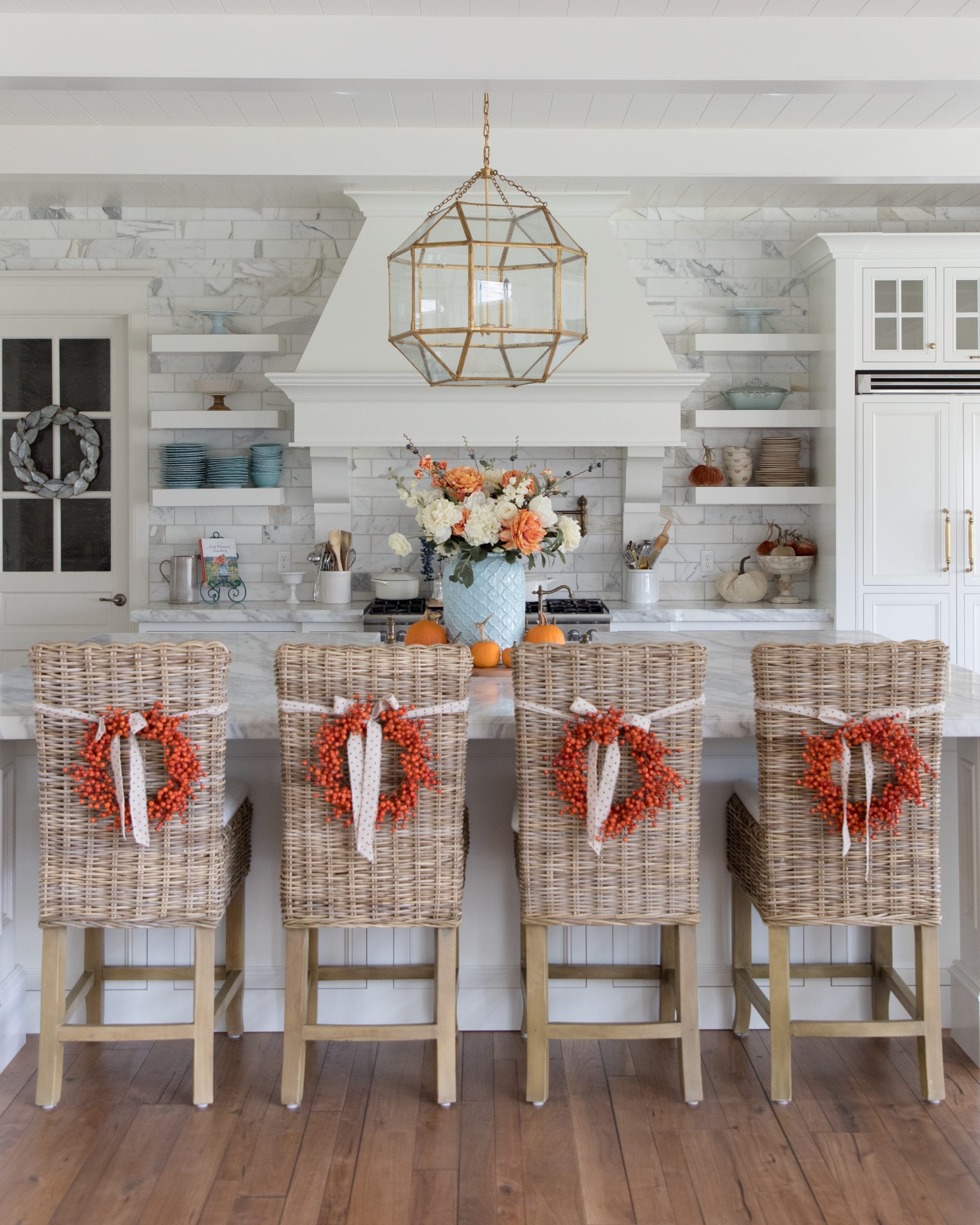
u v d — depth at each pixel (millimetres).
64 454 5391
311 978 2777
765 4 3422
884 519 4996
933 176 4504
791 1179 2201
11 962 2799
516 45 3502
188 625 4941
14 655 5449
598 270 4883
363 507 5355
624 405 4867
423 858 2375
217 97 4102
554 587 5230
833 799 2324
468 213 2635
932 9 3461
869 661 2328
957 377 4961
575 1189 2168
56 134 4445
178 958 2857
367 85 3562
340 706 2289
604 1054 2752
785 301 5363
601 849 2340
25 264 5266
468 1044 2807
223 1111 2465
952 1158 2271
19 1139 2348
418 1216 2082
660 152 4465
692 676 2336
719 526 5449
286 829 2375
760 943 2900
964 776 2789
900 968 2877
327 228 5273
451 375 2707
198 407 5312
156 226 5258
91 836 2371
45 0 3365
